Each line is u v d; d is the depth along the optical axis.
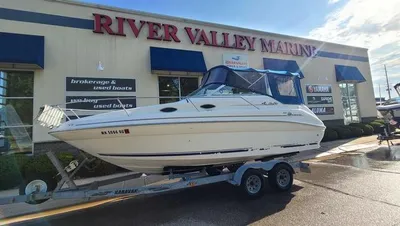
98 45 9.35
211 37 11.57
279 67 13.05
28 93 8.42
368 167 7.09
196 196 5.38
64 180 4.52
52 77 8.62
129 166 4.94
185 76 10.84
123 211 4.70
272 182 5.29
